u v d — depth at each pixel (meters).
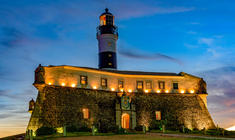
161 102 56.81
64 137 33.31
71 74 50.38
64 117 45.09
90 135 36.69
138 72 61.84
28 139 34.50
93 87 52.91
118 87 56.69
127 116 54.06
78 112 47.38
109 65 67.12
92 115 49.09
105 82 55.12
